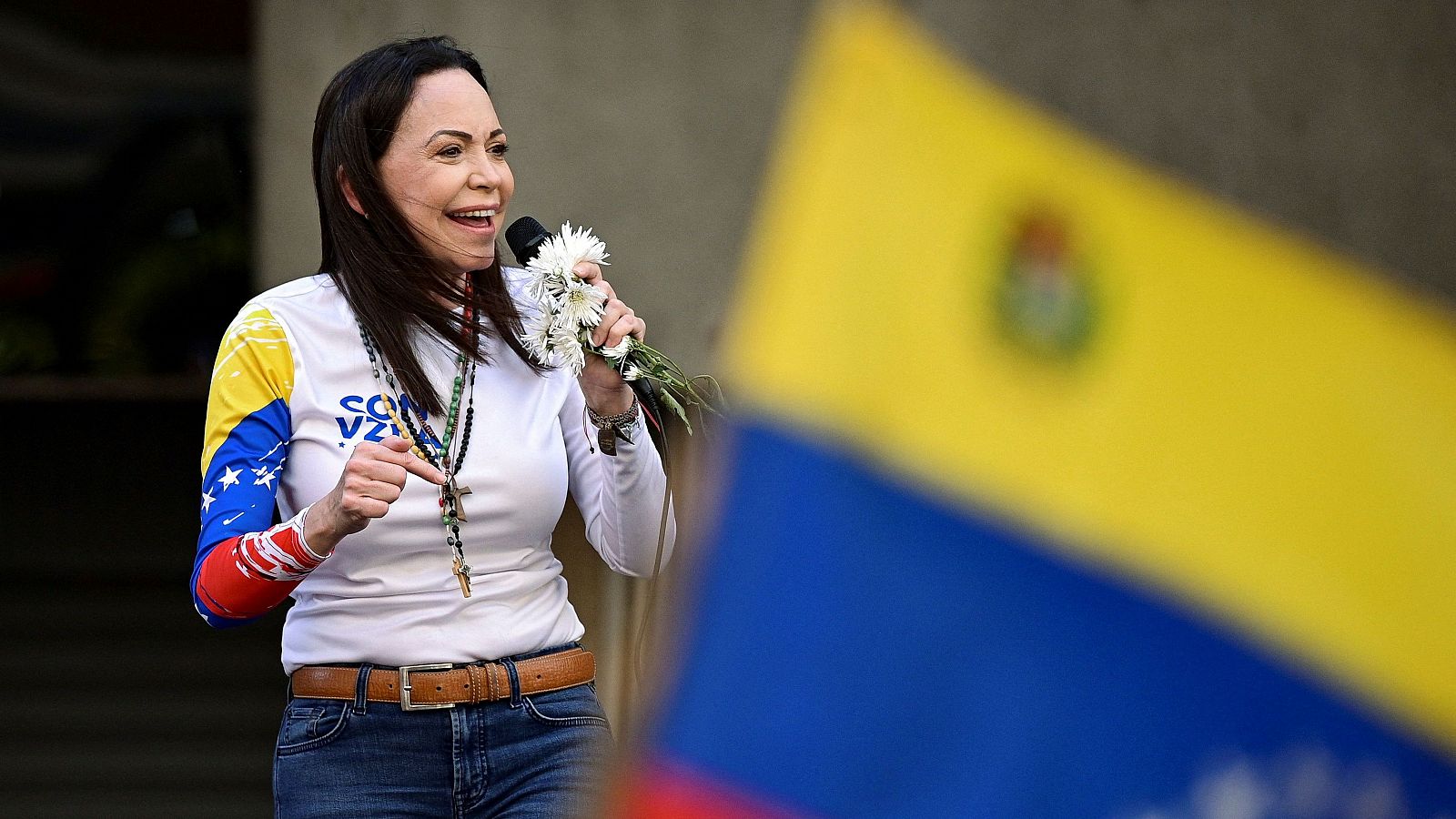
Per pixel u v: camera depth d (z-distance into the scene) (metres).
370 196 7.63
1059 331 2.54
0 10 16.02
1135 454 2.58
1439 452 2.64
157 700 17.36
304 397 7.51
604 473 8.12
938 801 2.57
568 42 13.13
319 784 7.42
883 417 2.52
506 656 7.59
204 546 7.14
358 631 7.45
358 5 13.04
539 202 13.21
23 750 17.23
